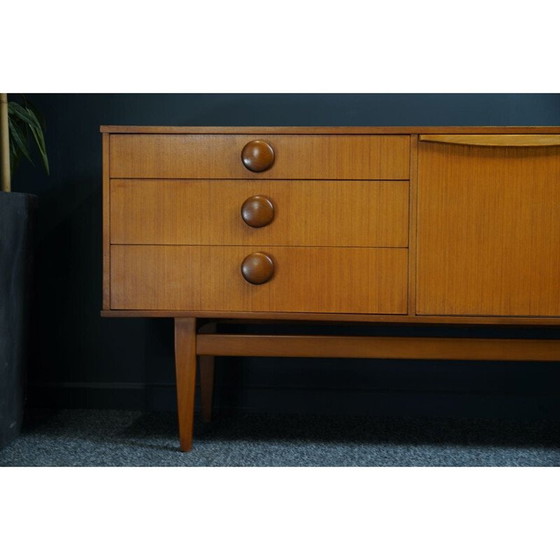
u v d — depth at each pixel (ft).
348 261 4.84
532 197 4.74
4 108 5.33
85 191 6.30
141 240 4.93
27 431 5.72
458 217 4.77
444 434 5.75
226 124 6.20
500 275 4.77
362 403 6.34
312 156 4.82
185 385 5.10
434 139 4.73
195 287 4.92
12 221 5.20
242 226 4.88
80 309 6.37
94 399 6.41
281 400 6.36
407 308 4.82
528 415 6.26
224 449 5.28
